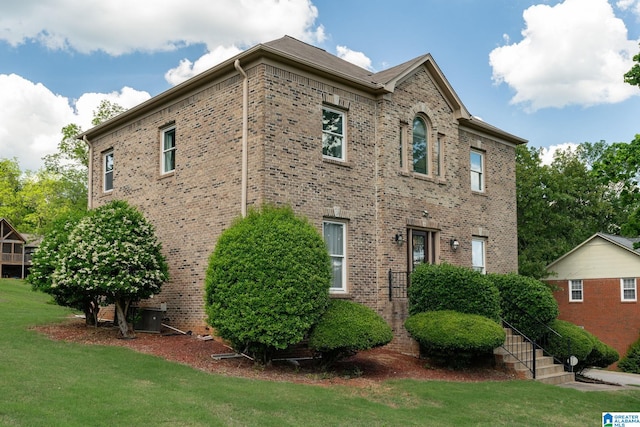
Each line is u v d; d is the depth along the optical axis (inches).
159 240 663.1
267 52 538.6
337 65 694.5
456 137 742.5
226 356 496.1
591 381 637.9
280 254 457.1
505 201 863.7
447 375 519.8
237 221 510.3
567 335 649.0
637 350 1107.3
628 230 501.7
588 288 1249.4
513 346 610.9
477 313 559.5
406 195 658.8
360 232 612.7
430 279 576.4
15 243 2126.0
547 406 441.4
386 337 481.7
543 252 1263.5
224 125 588.1
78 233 554.6
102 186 793.6
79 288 563.2
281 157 548.4
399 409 383.9
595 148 2025.1
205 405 335.6
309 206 566.3
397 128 658.2
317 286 462.3
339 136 612.4
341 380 454.9
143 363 442.6
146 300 679.7
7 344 478.3
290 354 526.0
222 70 582.6
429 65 701.3
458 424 363.9
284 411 343.3
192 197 622.5
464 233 775.1
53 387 340.8
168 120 671.8
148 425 287.6
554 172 1317.7
